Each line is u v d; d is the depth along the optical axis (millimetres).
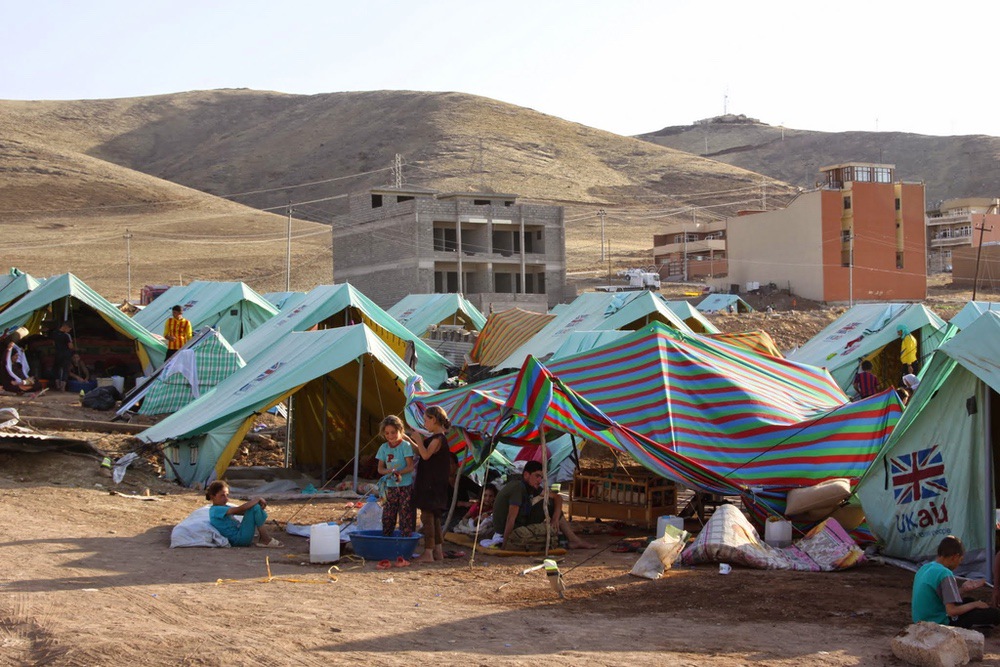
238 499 15141
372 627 8062
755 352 15234
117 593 9023
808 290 75188
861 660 7289
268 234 129000
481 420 12648
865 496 11742
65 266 102250
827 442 12867
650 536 12945
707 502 14227
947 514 10805
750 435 13305
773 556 10875
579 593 9609
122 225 131250
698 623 8422
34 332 26891
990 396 10672
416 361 25125
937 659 7020
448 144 196500
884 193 74188
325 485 17250
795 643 7766
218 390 18297
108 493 14516
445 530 13125
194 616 8273
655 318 28547
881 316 25344
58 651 7086
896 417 12766
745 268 80500
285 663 6926
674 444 13094
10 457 15680
